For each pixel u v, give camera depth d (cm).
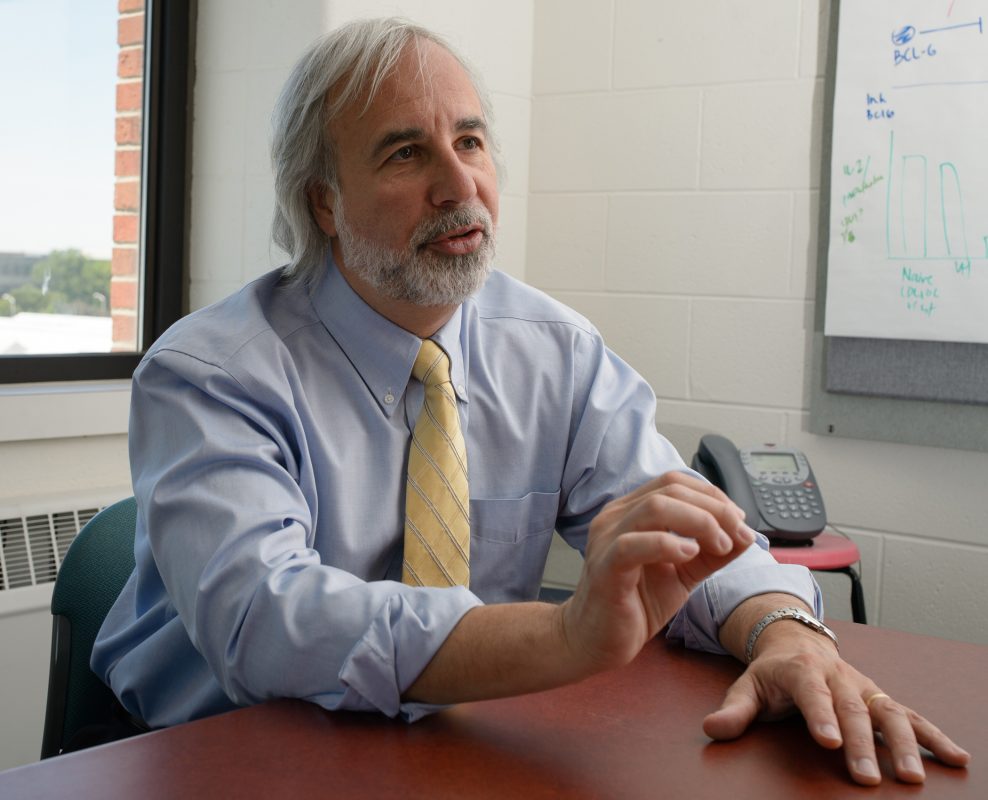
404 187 116
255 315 119
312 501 115
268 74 210
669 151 230
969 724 86
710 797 72
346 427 120
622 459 132
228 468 103
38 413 189
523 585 135
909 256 202
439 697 86
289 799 70
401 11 212
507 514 132
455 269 118
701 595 105
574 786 73
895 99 202
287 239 131
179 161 223
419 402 122
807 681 85
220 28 219
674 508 79
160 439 110
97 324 216
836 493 215
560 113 243
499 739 81
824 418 214
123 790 71
